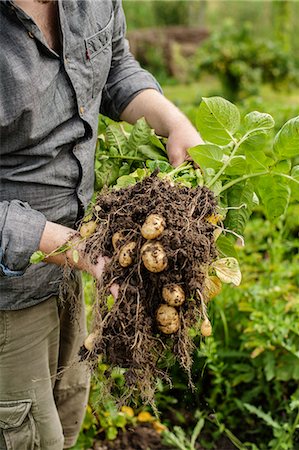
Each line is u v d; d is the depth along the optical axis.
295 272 2.82
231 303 2.73
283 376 2.50
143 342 1.36
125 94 1.93
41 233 1.46
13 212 1.46
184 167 1.63
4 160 1.56
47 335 1.79
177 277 1.33
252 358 2.59
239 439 2.64
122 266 1.36
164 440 2.62
